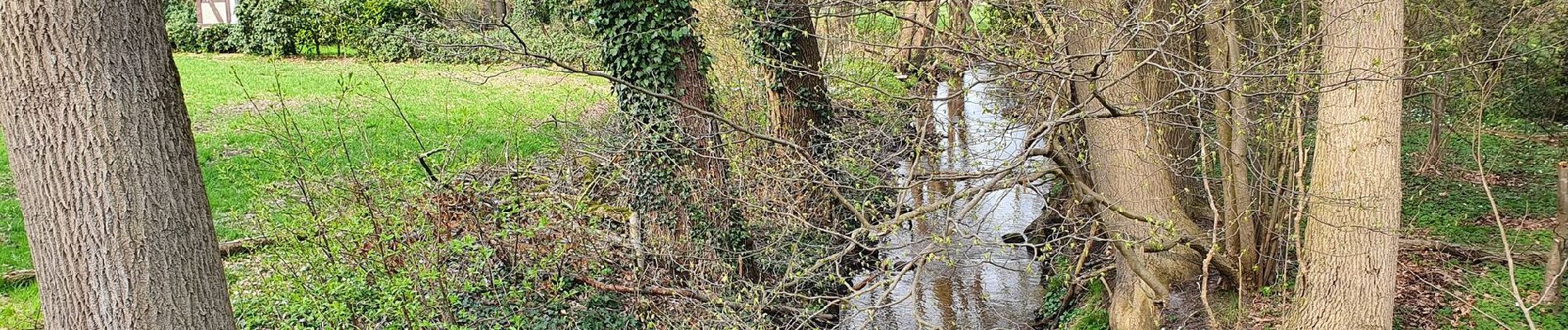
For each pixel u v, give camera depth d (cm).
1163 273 955
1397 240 771
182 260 502
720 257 1023
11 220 1169
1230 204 927
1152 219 780
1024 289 1272
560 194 1068
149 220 483
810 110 1336
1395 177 754
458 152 1427
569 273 932
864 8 1038
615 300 944
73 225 471
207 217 521
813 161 1062
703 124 1112
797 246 1034
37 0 439
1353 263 766
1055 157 801
